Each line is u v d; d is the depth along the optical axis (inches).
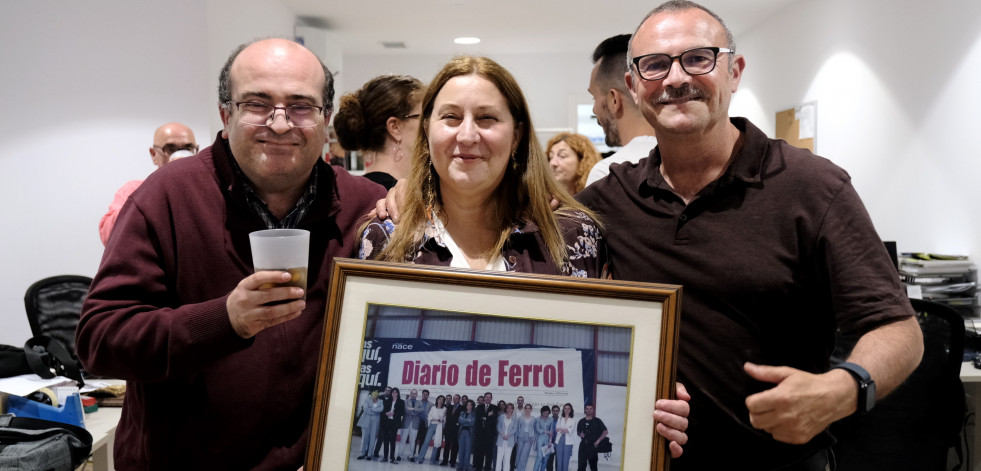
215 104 184.9
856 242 55.1
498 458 46.2
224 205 56.6
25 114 177.6
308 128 54.1
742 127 62.9
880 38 193.0
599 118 108.6
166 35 178.4
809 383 44.5
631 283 46.7
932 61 170.2
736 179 58.8
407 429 47.1
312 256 58.0
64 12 176.4
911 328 52.7
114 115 179.0
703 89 57.7
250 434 54.6
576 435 45.9
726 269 57.6
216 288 55.9
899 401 103.8
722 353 57.8
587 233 60.1
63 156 179.0
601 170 94.2
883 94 192.5
